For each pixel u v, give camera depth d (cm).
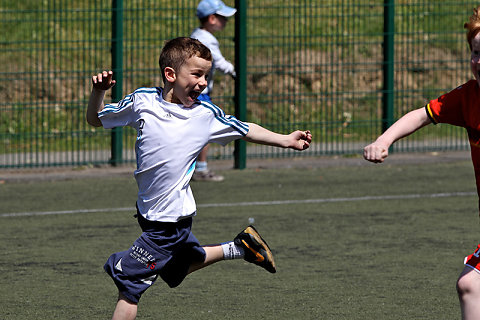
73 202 2439
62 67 3844
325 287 1580
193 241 1230
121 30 3033
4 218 2216
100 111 1191
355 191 2623
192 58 1146
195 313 1424
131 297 1167
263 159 3219
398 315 1408
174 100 1171
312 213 2289
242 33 3052
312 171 3005
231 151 3303
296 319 1386
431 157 3259
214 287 1587
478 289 1047
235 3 3048
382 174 2938
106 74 1153
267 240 1969
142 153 1167
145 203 1175
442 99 1093
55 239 1977
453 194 2573
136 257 1163
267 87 3928
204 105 1172
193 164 1182
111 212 2300
